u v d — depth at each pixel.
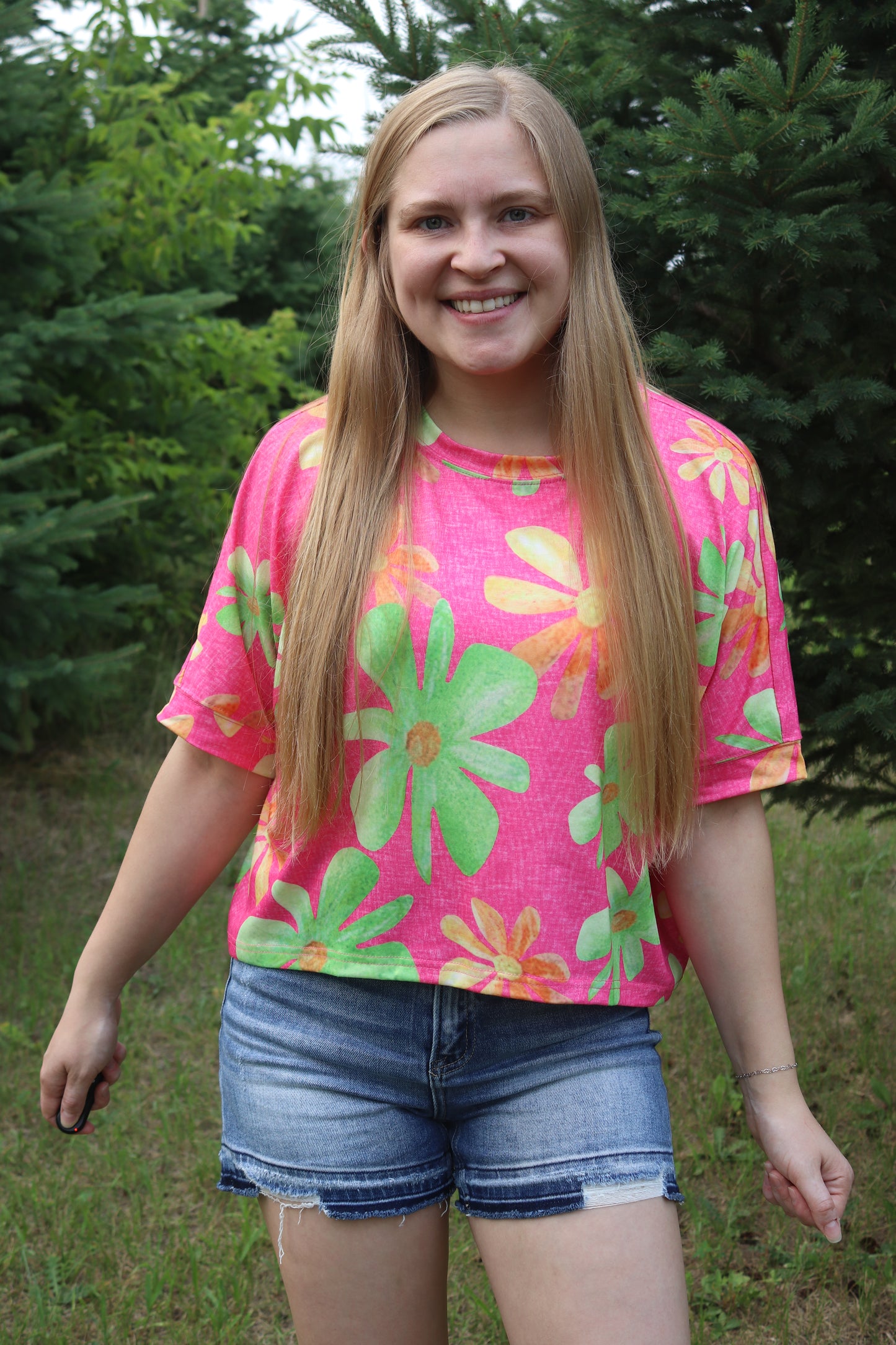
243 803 1.46
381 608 1.27
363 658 1.28
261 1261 2.39
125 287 5.45
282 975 1.36
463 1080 1.31
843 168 2.13
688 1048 2.96
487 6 2.38
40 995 3.46
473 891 1.27
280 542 1.37
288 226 8.45
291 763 1.32
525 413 1.39
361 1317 1.33
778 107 2.05
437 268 1.28
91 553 4.95
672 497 1.31
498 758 1.26
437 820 1.28
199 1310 2.23
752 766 1.35
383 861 1.30
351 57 2.55
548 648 1.25
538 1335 1.26
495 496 1.32
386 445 1.33
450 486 1.32
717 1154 2.62
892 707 2.23
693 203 2.14
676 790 1.31
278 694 1.34
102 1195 2.59
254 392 7.22
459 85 1.29
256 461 1.41
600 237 1.34
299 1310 1.36
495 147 1.26
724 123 2.02
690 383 2.17
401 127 1.30
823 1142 1.35
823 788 2.60
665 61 2.40
